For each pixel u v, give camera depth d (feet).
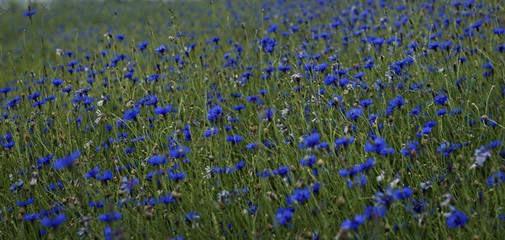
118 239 8.27
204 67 19.25
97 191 10.87
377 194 8.22
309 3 36.60
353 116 11.53
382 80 14.25
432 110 12.46
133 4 53.93
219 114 11.24
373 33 22.77
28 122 15.31
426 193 9.30
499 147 10.03
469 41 17.46
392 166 10.37
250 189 10.03
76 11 57.41
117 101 16.29
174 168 10.91
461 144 10.61
